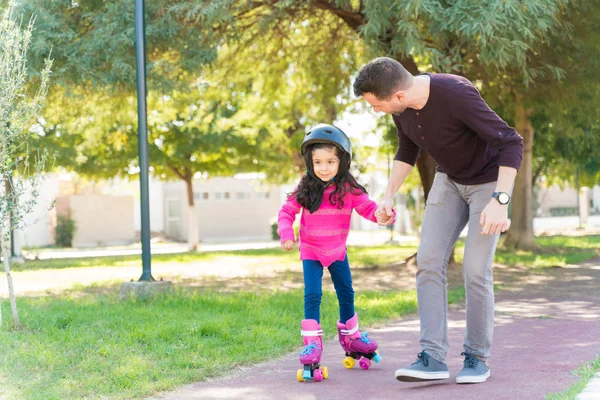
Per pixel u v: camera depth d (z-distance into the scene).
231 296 8.21
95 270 14.70
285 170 23.14
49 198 31.97
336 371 4.38
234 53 13.09
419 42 8.37
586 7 10.30
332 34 13.43
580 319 6.36
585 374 3.74
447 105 3.51
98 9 10.09
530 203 16.95
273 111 17.31
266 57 13.95
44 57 9.45
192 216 23.72
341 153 4.18
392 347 5.18
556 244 19.36
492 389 3.56
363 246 23.27
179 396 3.81
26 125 6.07
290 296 8.19
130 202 32.69
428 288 3.80
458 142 3.62
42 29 9.45
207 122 20.84
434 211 3.90
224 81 14.38
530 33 8.12
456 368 4.23
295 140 21.72
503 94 12.88
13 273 14.09
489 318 3.79
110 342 5.14
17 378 4.12
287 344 5.27
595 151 18.53
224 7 9.32
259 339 5.33
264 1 10.54
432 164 12.01
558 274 11.49
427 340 3.74
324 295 8.31
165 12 9.71
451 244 3.86
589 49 10.94
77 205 30.94
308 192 4.23
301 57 14.12
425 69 13.52
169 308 7.05
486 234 3.53
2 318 6.32
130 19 9.38
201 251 22.08
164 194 34.97
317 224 4.28
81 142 19.22
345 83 14.66
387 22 8.67
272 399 3.66
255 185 31.50
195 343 5.12
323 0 10.93
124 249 27.55
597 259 14.62
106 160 20.89
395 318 6.79
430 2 8.30
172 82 9.86
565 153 18.81
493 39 8.34
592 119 13.62
